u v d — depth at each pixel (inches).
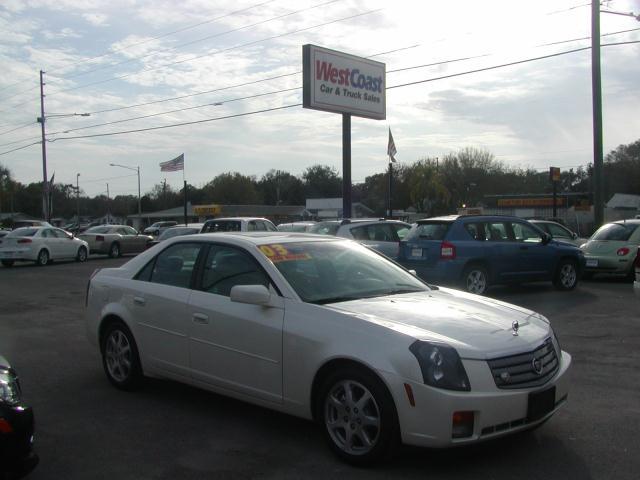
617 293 522.3
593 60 839.7
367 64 934.4
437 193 2359.7
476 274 478.6
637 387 243.4
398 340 162.2
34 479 164.9
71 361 300.4
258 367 191.6
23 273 826.8
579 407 218.4
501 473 163.6
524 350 167.5
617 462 170.7
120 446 188.1
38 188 4522.6
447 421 153.9
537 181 3189.0
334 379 171.6
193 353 212.8
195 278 220.1
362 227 552.1
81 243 1069.1
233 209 2938.0
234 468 170.4
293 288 192.2
